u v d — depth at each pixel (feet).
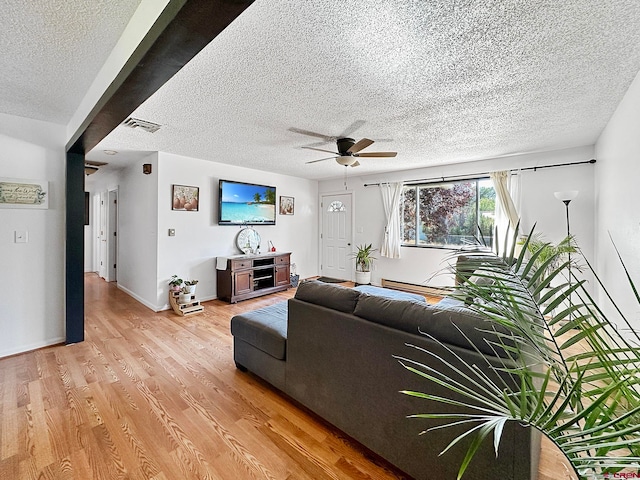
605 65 5.94
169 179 13.44
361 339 5.21
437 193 16.38
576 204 12.09
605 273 9.92
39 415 6.10
